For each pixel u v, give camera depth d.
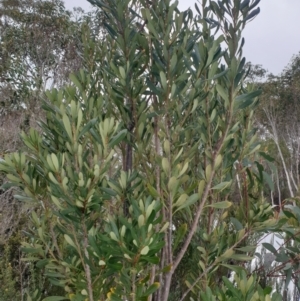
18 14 10.87
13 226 5.01
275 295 1.25
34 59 10.12
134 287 1.35
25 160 1.67
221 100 1.95
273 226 1.99
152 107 1.91
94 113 1.83
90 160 1.67
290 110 14.91
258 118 13.48
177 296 2.37
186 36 1.70
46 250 1.88
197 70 1.65
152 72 1.79
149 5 1.94
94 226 1.79
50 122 1.82
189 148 1.96
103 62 2.31
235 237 2.02
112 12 1.85
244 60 1.62
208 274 2.00
